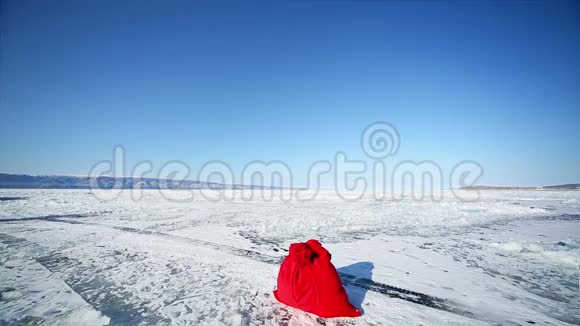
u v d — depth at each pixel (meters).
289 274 3.52
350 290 4.12
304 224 10.67
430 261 5.79
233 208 17.22
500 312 3.49
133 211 14.98
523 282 4.61
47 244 7.19
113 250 6.57
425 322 3.17
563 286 4.44
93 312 3.36
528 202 22.59
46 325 3.12
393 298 3.85
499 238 8.27
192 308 3.52
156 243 7.32
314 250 3.71
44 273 4.92
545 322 3.25
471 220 12.13
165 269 5.15
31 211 14.34
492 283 4.55
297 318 3.21
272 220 11.77
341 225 10.52
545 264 5.64
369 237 8.30
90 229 9.43
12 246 6.97
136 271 5.03
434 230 9.57
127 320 3.22
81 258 5.88
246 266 5.34
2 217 12.27
